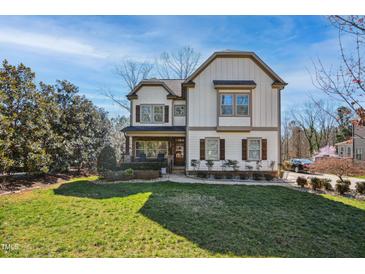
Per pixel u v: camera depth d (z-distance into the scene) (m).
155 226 5.14
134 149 16.31
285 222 5.66
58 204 6.78
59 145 11.78
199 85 14.65
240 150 14.43
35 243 4.29
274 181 12.65
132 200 7.32
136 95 16.38
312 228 5.34
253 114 14.46
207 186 10.30
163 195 8.10
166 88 16.48
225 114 14.34
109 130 17.53
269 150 14.38
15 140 9.13
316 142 34.66
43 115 10.95
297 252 4.20
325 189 9.80
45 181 10.69
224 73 14.63
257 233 4.93
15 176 10.67
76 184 10.22
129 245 4.27
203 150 14.42
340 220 5.92
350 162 11.02
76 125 14.12
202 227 5.14
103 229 4.96
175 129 15.59
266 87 14.57
